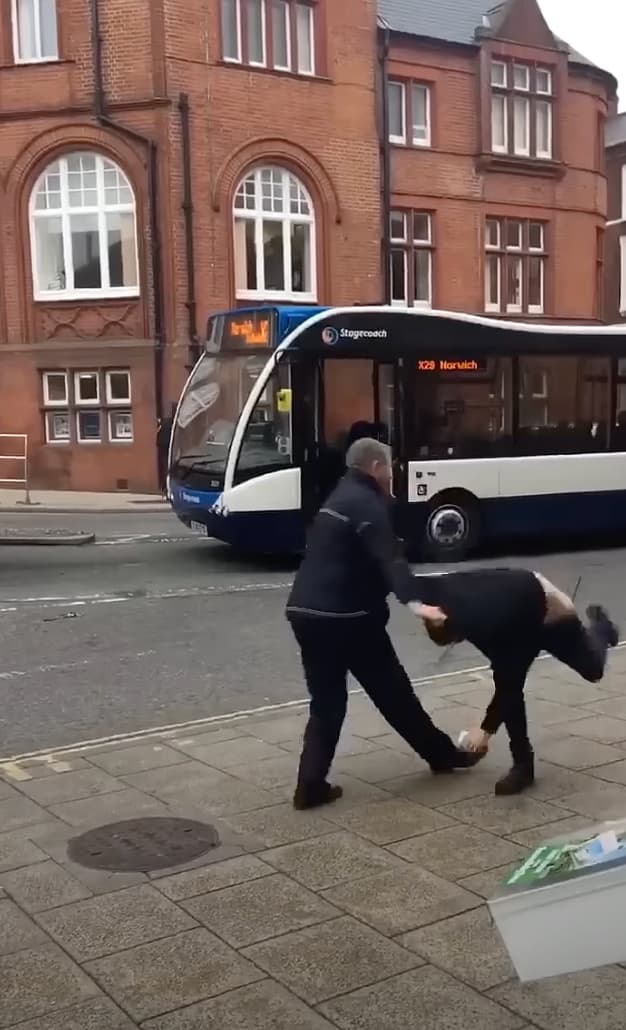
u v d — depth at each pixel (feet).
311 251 76.07
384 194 79.05
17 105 71.87
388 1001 10.66
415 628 31.32
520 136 87.45
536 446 46.01
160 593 36.81
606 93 93.66
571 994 10.70
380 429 42.27
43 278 73.77
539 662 25.30
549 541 51.93
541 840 14.66
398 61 80.38
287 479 40.75
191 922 12.44
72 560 44.68
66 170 72.49
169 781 17.48
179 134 70.23
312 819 15.65
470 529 44.96
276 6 73.31
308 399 40.86
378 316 42.29
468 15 86.38
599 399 47.57
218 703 23.12
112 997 10.85
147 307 71.77
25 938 12.13
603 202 94.22
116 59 70.03
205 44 70.54
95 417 73.72
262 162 73.41
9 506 65.62
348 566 16.14
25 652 28.19
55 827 15.56
